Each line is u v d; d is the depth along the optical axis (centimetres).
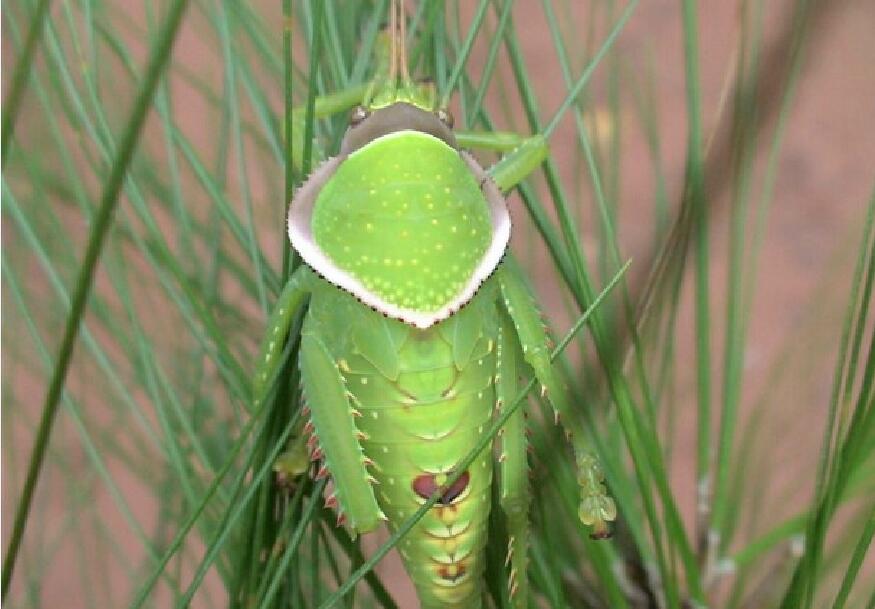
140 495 43
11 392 28
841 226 53
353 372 22
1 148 18
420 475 22
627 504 23
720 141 24
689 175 23
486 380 23
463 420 22
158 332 26
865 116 56
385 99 23
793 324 47
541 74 55
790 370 33
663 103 52
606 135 33
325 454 23
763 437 29
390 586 36
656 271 23
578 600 24
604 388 24
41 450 18
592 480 23
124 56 24
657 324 25
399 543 23
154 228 22
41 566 29
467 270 22
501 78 27
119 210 23
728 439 24
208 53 42
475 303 23
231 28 24
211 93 27
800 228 53
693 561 23
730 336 24
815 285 51
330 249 23
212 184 23
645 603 24
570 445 23
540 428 23
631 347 24
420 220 22
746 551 25
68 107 23
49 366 23
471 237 22
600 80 42
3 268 23
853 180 54
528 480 23
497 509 23
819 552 21
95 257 17
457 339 22
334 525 23
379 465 23
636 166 49
